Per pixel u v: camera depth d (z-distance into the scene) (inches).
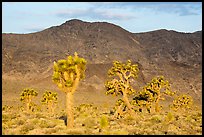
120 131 1040.2
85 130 1074.1
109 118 1520.7
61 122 1328.7
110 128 1143.6
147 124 1264.8
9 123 1274.6
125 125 1246.9
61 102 5344.5
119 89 1608.0
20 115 1712.6
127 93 1601.9
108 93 1625.2
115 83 1606.8
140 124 1266.0
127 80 1598.2
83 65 1147.3
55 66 1147.3
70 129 1105.4
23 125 1239.5
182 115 1759.4
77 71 1133.1
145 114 1754.4
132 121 1371.8
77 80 1143.0
